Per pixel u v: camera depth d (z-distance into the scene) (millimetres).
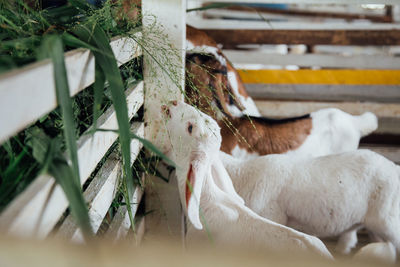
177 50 1932
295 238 1645
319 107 3656
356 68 3975
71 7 1752
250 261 494
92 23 1352
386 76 3943
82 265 483
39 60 915
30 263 488
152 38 1923
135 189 1949
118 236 1611
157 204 2197
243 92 3080
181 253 512
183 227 2236
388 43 3834
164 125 1981
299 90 4023
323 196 2090
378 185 2080
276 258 508
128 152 1137
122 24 1915
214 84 2625
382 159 2178
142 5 1901
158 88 1974
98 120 1406
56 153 1008
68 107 941
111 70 1177
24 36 1327
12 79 733
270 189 2145
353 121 2979
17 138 1101
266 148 2719
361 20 5820
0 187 1018
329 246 2416
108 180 1468
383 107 3584
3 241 511
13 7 1550
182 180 1859
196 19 3900
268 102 3689
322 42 3873
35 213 863
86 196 1336
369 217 2086
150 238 2156
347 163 2152
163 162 2127
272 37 3883
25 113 789
